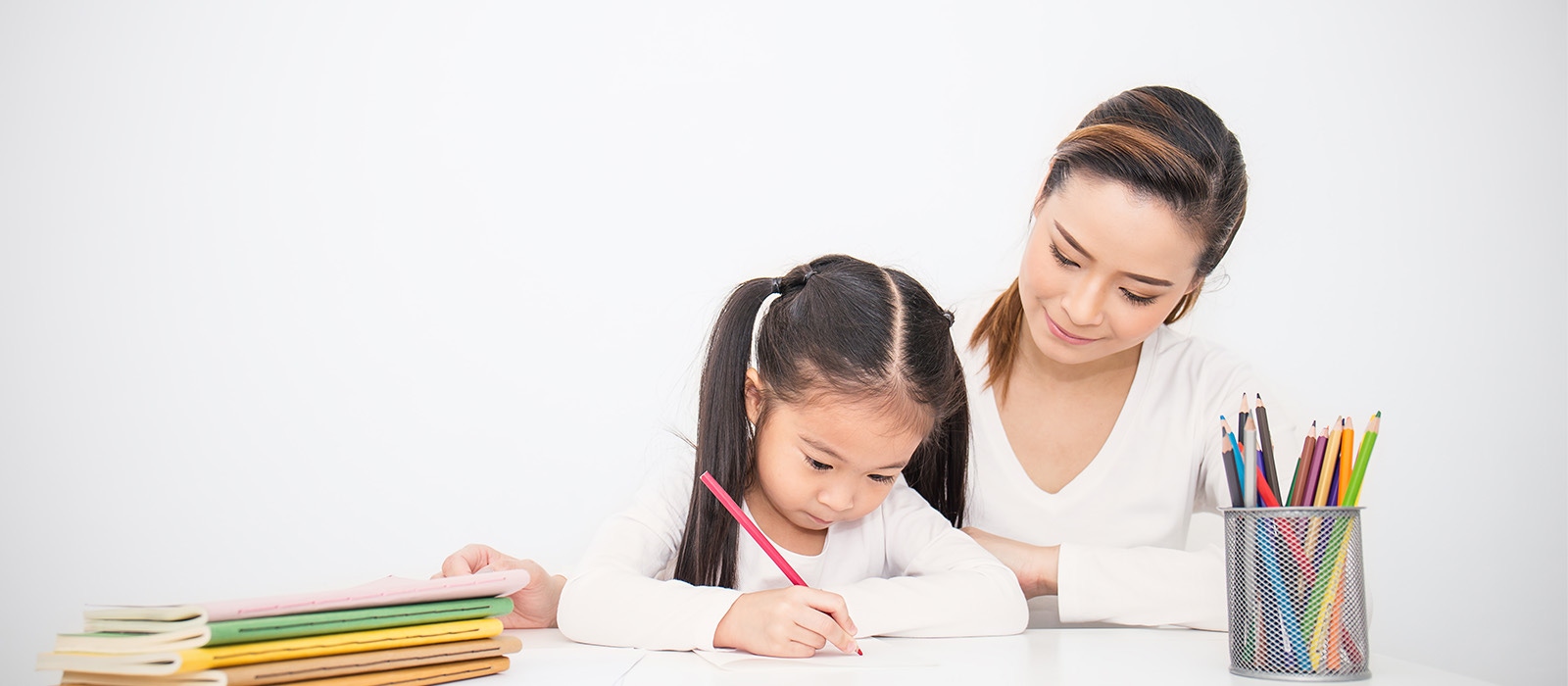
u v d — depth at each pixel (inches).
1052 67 66.6
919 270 65.2
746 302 45.0
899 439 40.7
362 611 28.9
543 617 45.4
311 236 65.9
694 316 65.0
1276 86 66.6
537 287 65.5
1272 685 30.3
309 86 66.9
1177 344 52.4
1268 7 67.0
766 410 42.6
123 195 65.9
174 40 66.9
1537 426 65.7
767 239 65.6
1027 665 32.9
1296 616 31.0
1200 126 44.1
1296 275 65.7
